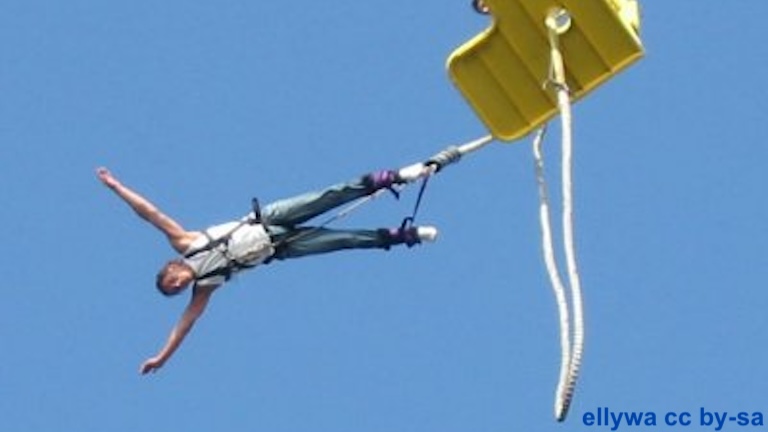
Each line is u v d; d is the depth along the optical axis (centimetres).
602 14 4994
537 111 5147
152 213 5388
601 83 5072
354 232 5397
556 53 5003
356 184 5325
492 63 5109
